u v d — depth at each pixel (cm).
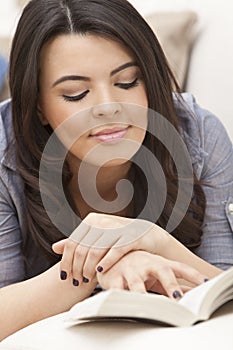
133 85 149
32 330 113
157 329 104
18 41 153
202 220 168
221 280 109
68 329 110
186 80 231
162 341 99
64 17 147
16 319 136
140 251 130
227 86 216
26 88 153
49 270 139
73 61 146
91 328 108
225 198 172
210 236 169
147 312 103
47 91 151
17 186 163
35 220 161
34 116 157
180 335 100
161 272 124
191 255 140
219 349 95
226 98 215
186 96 183
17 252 164
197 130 174
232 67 217
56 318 117
